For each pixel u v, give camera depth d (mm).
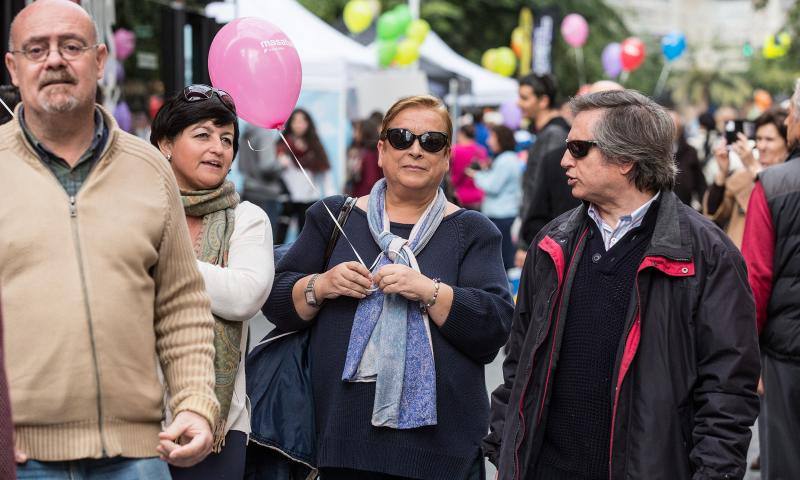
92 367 4125
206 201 5445
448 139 5973
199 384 4430
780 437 6746
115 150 4312
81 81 4207
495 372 13078
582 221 5227
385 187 6172
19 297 4098
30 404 4078
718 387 4816
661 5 116000
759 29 90688
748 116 34844
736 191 9562
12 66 4340
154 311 4500
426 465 5738
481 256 6016
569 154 5145
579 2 51938
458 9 45344
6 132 4242
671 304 4887
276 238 19125
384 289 5719
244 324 5453
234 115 5562
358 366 5773
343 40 22516
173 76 14312
